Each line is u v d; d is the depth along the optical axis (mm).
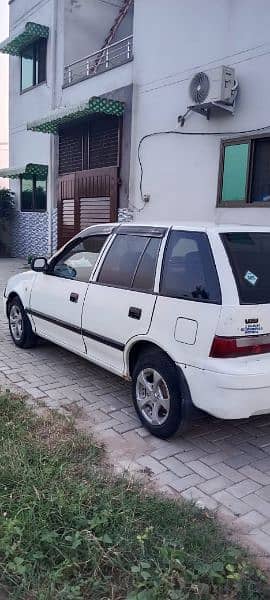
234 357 3484
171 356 3854
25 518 2809
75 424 4281
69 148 14836
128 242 4688
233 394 3455
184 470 3662
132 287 4395
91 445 3844
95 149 13539
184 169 10367
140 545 2666
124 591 2434
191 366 3678
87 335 4961
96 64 14812
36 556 2545
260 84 8555
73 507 2914
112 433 4199
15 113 18641
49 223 16719
